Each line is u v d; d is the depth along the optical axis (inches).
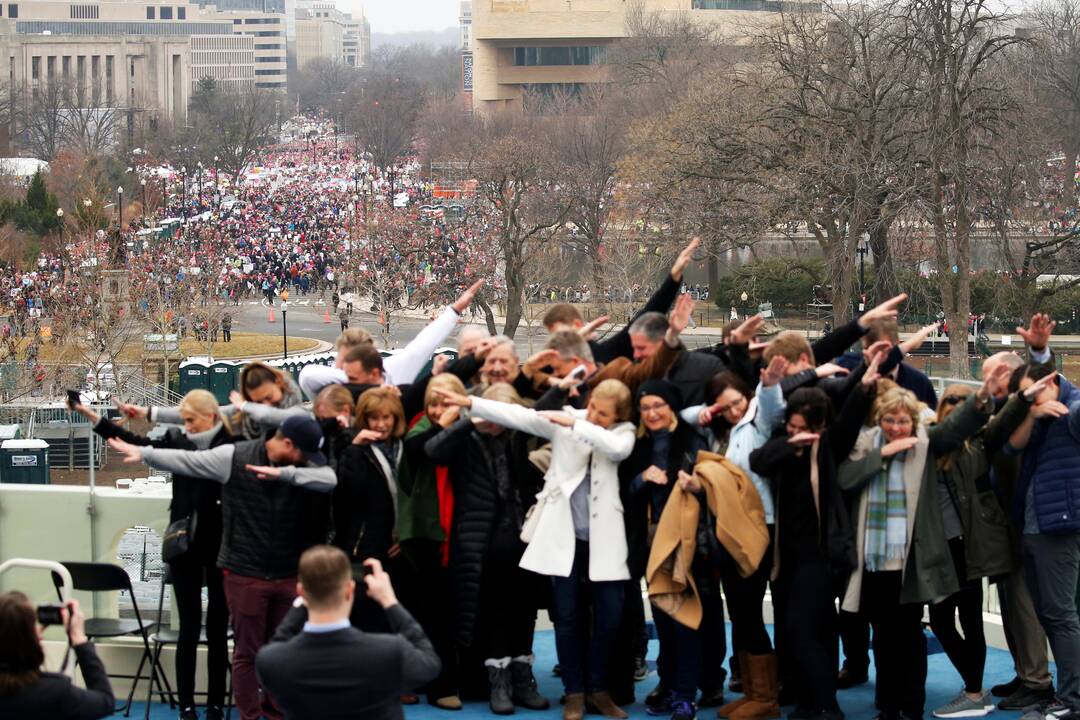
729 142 2075.5
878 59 1893.5
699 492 370.0
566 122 4274.1
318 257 4357.8
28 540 435.2
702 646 396.8
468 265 3307.1
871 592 377.7
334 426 385.7
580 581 383.6
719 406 378.3
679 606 369.4
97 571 386.0
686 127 2293.3
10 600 271.9
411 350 450.9
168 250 3238.2
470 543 378.9
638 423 384.8
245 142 7470.5
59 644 418.3
